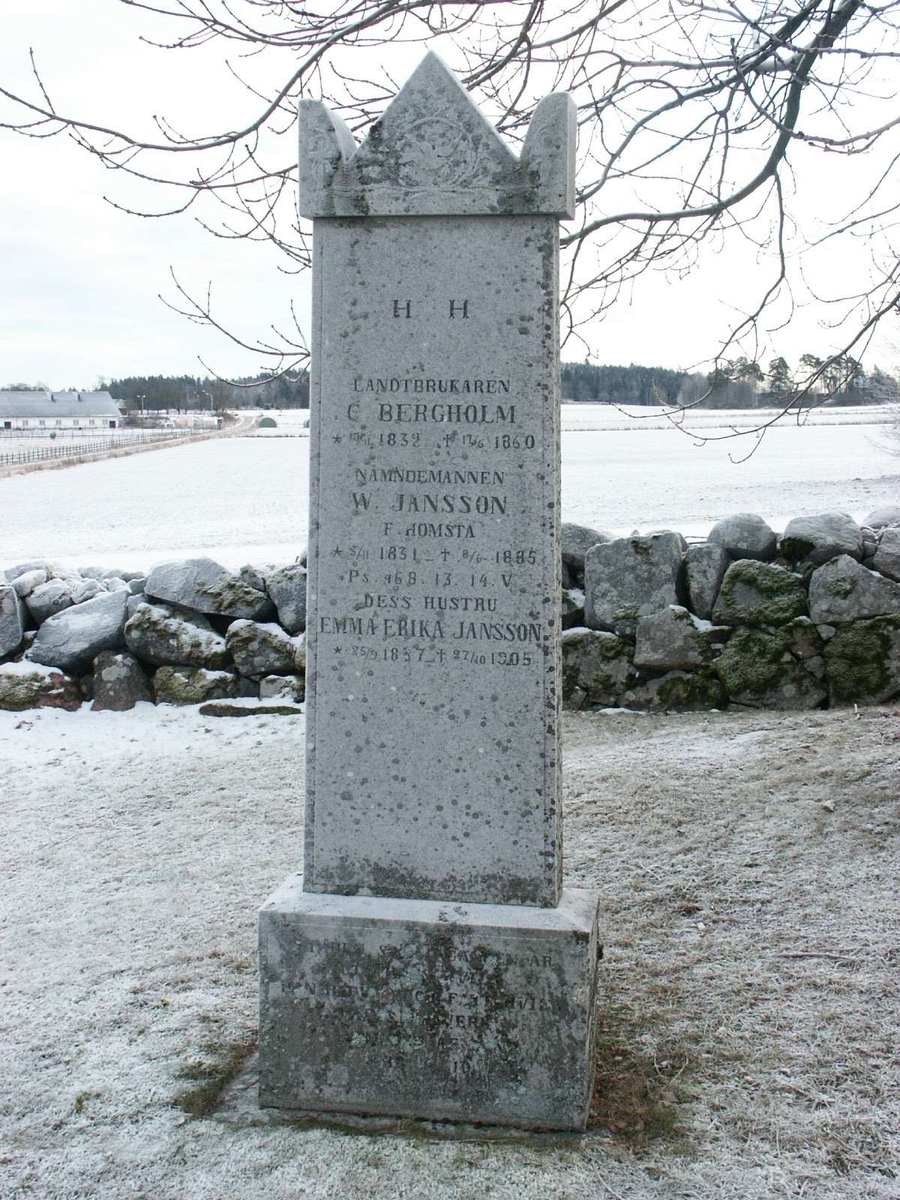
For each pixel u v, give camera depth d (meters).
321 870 3.71
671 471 38.50
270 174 5.46
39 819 6.63
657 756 6.84
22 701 8.68
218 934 4.92
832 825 5.53
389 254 3.58
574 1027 3.41
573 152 3.55
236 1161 3.30
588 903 3.65
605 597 8.16
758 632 7.89
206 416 107.50
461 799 3.61
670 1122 3.41
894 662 7.66
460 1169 3.22
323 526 3.67
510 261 3.52
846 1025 3.88
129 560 19.38
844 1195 3.06
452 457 3.58
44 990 4.43
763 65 5.66
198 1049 3.94
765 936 4.58
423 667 3.62
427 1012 3.50
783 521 22.94
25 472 46.81
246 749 7.79
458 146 3.50
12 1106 3.62
